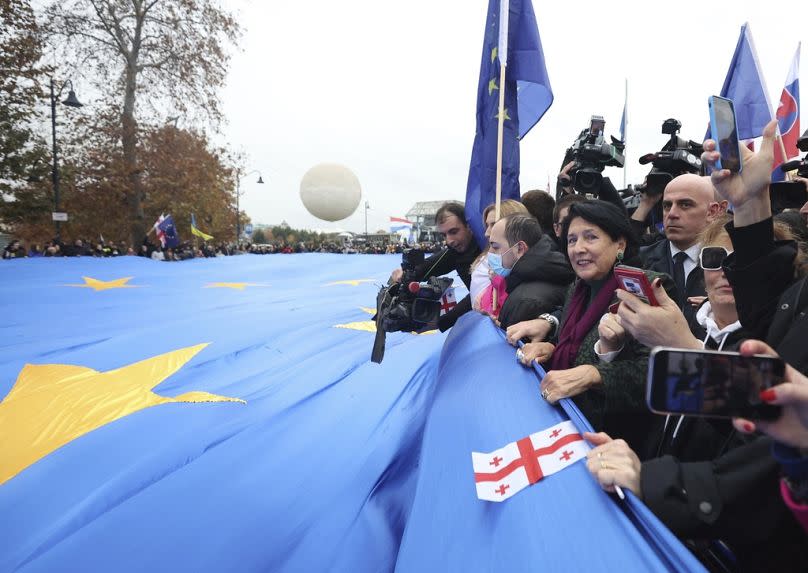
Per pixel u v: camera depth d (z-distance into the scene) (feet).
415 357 13.92
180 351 14.02
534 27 11.25
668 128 12.57
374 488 7.00
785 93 18.37
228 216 135.44
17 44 63.41
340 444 8.37
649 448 5.71
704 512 3.56
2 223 83.20
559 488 4.09
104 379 11.78
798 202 8.01
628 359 5.65
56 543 6.00
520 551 3.59
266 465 7.70
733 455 3.69
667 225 9.75
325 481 7.22
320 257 34.94
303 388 11.20
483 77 11.80
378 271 33.14
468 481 4.70
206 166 79.97
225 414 9.71
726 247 5.49
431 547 4.12
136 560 5.68
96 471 7.63
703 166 12.28
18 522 6.48
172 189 75.77
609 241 6.25
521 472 4.52
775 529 3.50
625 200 16.16
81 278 25.57
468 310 12.96
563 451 4.59
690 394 2.65
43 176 78.54
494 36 11.50
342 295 24.64
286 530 6.17
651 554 3.15
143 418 9.51
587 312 6.48
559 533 3.60
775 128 4.30
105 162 71.77
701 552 4.76
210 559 5.72
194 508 6.59
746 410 2.64
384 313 10.85
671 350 2.64
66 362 13.10
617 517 3.58
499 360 7.14
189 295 23.71
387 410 9.84
